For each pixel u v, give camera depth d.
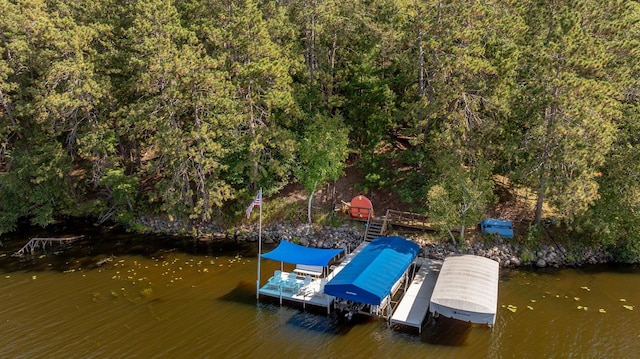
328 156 34.91
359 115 39.69
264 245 36.28
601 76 31.42
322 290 27.72
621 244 32.47
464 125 32.25
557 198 29.81
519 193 37.78
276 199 40.06
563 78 28.75
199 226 39.09
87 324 24.86
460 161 32.75
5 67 35.84
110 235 38.75
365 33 38.88
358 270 25.89
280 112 37.78
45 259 33.84
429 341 23.11
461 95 32.84
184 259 33.75
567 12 29.86
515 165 34.25
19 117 40.34
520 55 32.84
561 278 30.17
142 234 38.94
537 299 27.34
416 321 24.16
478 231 34.34
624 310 25.97
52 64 35.69
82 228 40.44
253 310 26.30
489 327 24.38
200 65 33.31
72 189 40.44
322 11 37.16
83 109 36.44
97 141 36.00
